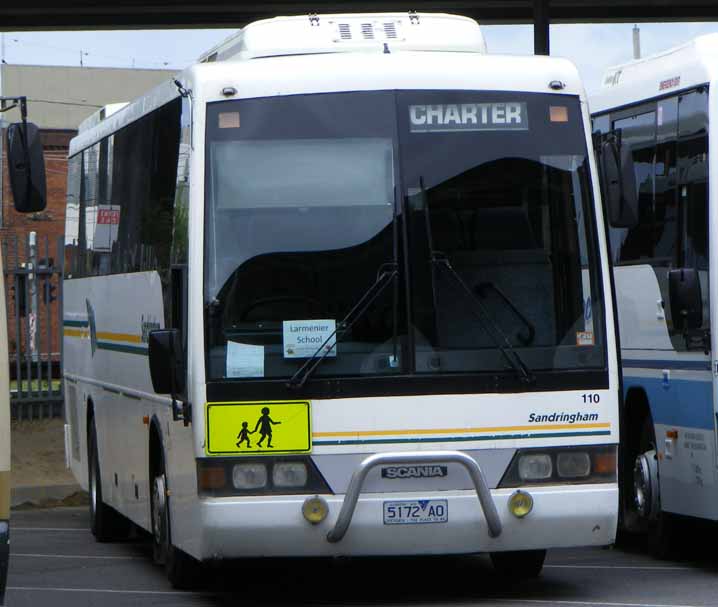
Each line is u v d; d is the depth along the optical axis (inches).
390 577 1460.4
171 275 1300.4
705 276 1419.8
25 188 1154.7
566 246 1240.2
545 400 1213.7
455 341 1211.9
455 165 1237.1
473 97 1248.8
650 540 1598.2
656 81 1560.0
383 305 1209.4
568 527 1210.6
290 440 1189.1
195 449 1196.5
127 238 1581.0
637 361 1598.2
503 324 1219.2
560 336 1224.8
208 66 1246.9
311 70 1243.8
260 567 1556.3
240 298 1206.9
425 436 1198.3
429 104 1243.8
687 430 1472.7
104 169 1754.4
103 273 1733.5
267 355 1198.3
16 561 1654.8
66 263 2080.5
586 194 1249.4
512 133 1250.6
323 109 1238.3
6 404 1021.8
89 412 1865.2
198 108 1233.4
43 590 1423.5
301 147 1232.2
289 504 1182.9
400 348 1205.1
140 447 1502.2
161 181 1395.2
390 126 1238.3
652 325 1552.7
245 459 1187.9
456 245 1224.8
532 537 1208.8
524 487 1205.7
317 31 1339.8
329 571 1510.8
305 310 1205.7
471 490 1199.6
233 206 1222.3
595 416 1219.9
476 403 1203.9
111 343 1678.2
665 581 1403.8
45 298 2509.8
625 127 1637.6
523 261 1230.3
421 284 1216.2
